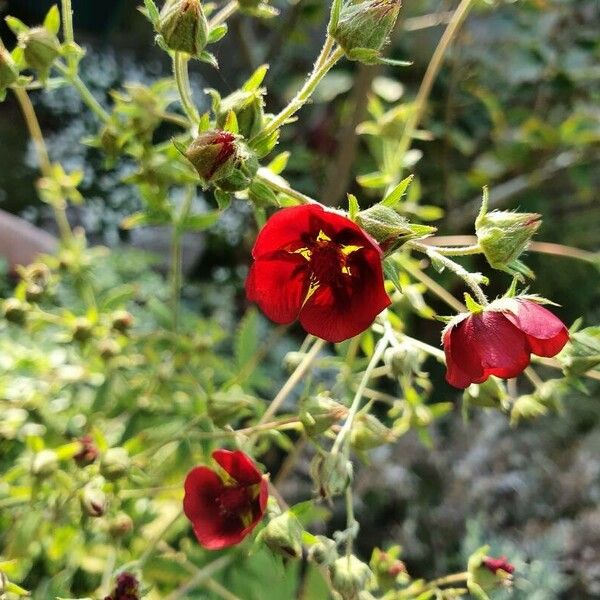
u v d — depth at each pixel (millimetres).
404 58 380
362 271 139
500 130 357
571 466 321
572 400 343
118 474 175
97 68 484
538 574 272
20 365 227
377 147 258
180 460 213
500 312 139
